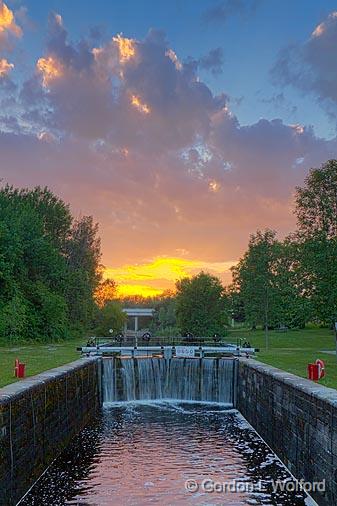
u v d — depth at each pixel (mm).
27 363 23922
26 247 48438
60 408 18078
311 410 13547
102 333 63188
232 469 15859
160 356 31422
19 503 13031
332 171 28125
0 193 51562
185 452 17766
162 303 97812
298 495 13633
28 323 46281
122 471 15617
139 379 30078
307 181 28703
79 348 30281
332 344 45781
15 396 13086
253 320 42250
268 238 42938
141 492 13836
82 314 59594
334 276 26422
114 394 29328
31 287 47844
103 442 19266
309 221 28422
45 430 15922
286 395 16281
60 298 49969
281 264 42281
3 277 43594
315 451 13148
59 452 17578
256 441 19484
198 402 29312
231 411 26391
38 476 14922
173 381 30453
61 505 12914
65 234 68188
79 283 59938
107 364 29406
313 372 16984
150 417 24469
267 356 28781
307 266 28000
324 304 27406
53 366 22484
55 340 48781
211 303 55156
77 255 68750
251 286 41969
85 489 14062
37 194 65250
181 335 56188
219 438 19922
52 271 50969
